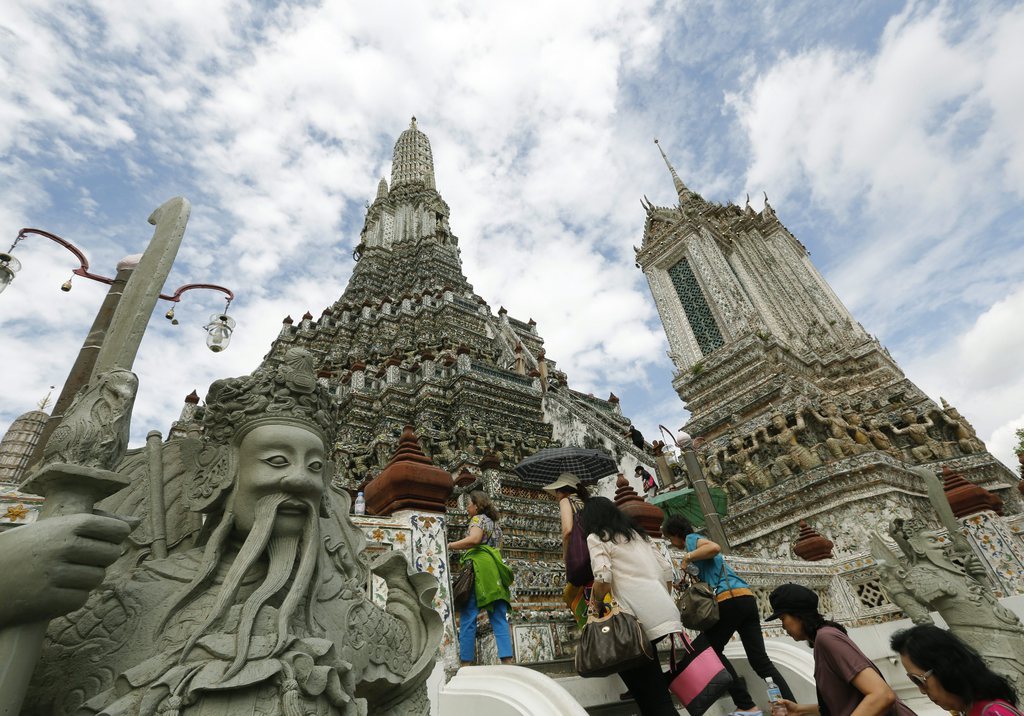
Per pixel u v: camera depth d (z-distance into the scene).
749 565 7.43
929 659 2.76
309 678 1.61
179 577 1.92
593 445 16.67
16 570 1.38
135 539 2.08
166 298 4.10
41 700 1.59
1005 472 16.86
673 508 10.04
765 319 27.16
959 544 6.44
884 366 23.02
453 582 4.54
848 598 8.62
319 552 2.13
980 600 5.50
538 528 11.23
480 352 24.03
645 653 3.05
